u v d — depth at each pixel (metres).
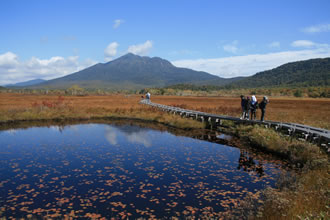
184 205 6.88
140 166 10.58
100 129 21.12
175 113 30.38
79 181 8.73
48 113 29.23
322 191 6.27
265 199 6.49
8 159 11.60
